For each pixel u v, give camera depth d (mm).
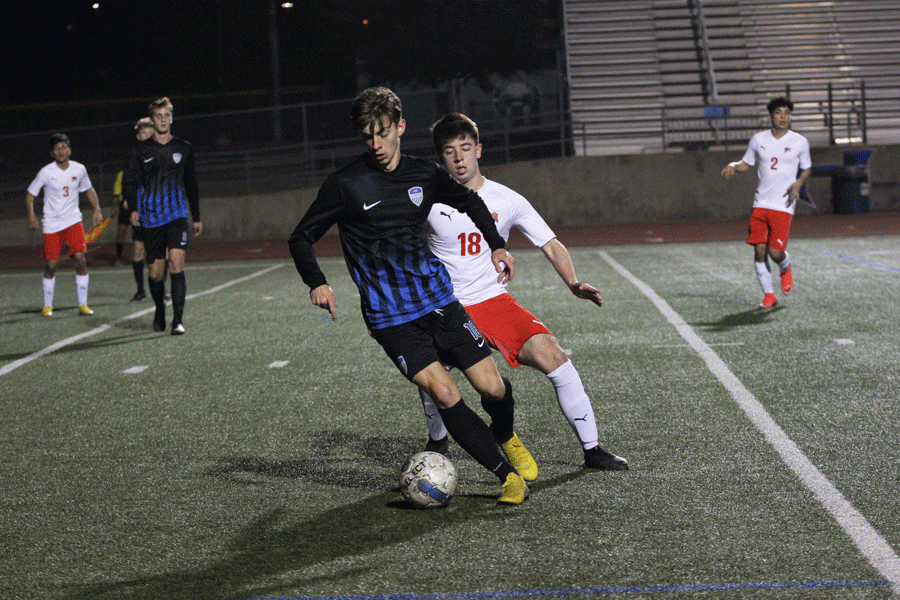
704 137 53469
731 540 8422
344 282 30109
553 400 13859
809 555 8047
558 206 48688
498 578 7785
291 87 90375
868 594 7277
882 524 8688
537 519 9102
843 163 47531
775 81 57781
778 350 16719
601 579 7703
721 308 21609
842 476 10062
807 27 59562
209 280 32188
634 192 48344
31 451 12258
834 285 24469
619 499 9586
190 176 21281
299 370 16672
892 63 58312
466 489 10164
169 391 15477
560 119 52625
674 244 37938
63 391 15828
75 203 24797
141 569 8258
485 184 10672
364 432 12570
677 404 13344
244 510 9688
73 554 8664
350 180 9000
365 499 9914
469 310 10594
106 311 25516
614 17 60969
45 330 22484
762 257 21391
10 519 9680
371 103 8758
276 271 34469
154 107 20562
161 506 9914
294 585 7793
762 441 11430
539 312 22078
